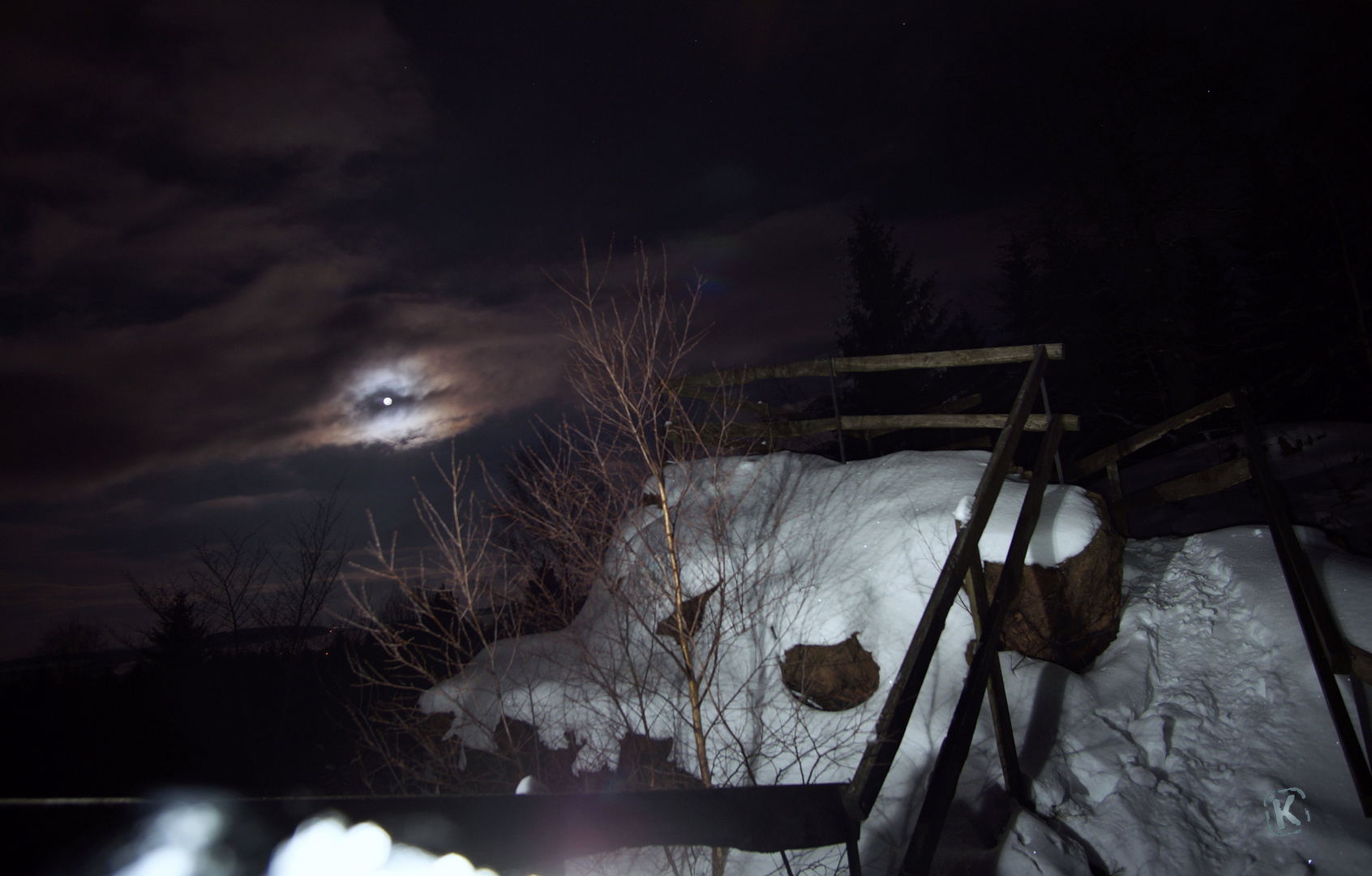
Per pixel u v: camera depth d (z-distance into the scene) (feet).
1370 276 45.47
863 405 68.80
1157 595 18.72
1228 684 15.88
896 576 18.37
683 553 18.57
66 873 4.62
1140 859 12.98
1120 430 56.49
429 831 5.67
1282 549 15.83
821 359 22.72
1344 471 27.71
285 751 31.37
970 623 17.29
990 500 15.65
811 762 15.89
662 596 16.80
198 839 4.89
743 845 7.50
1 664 41.32
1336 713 13.37
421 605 16.42
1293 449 30.40
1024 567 17.62
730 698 17.11
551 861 6.28
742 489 21.72
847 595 18.12
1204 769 14.38
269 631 33.73
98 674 40.01
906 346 82.07
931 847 11.99
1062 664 17.29
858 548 19.19
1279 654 15.83
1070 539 17.95
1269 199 51.13
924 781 14.98
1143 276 54.54
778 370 23.03
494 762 17.97
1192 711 15.57
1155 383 55.93
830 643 17.47
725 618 17.85
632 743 17.12
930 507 19.38
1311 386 48.91
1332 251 46.57
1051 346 19.13
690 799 7.29
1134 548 21.22
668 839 7.00
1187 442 43.88
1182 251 55.42
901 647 17.39
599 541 16.58
